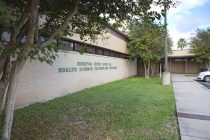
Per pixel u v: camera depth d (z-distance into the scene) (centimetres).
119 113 787
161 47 2425
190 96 1227
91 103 959
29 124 654
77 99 1053
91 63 1573
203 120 720
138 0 518
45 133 584
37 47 434
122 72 2462
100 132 596
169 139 550
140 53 2448
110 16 580
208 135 576
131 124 659
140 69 3331
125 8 532
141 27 632
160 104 956
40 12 569
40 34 560
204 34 3562
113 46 2056
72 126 644
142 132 597
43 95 1020
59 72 1152
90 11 558
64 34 657
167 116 761
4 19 278
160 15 532
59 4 524
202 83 2097
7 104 425
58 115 758
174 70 4403
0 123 433
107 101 1006
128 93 1256
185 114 799
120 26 667
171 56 4003
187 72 4256
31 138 548
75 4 504
